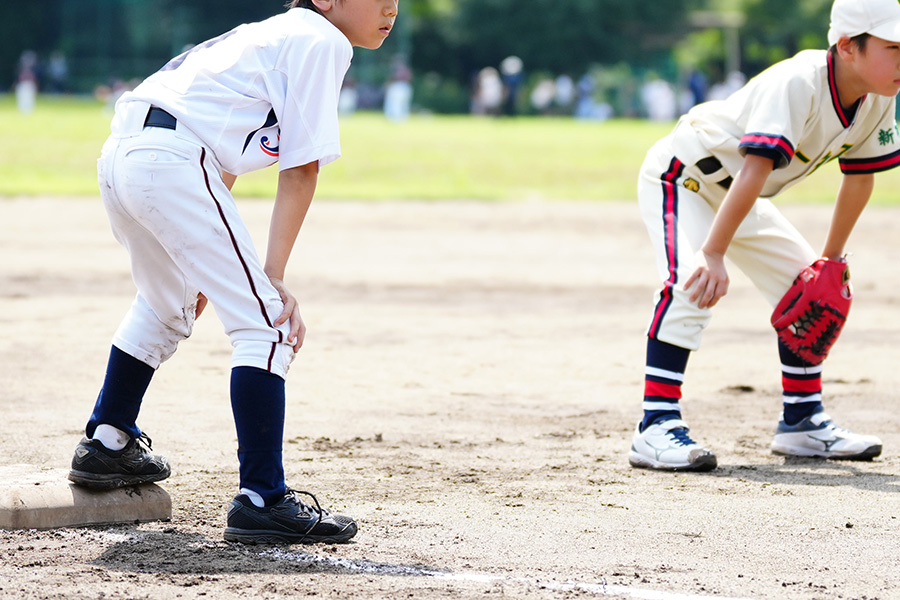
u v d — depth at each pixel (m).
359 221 20.47
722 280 6.52
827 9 91.56
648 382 6.77
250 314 4.76
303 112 4.78
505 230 19.62
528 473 6.41
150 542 4.92
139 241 4.91
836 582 4.58
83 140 35.22
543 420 7.85
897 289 14.02
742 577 4.62
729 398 8.73
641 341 10.94
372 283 14.04
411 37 86.69
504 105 76.56
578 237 18.89
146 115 4.78
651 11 88.56
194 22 77.62
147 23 77.88
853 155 6.88
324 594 4.28
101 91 72.69
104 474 5.17
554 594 4.34
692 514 5.60
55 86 77.50
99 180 4.85
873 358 10.14
